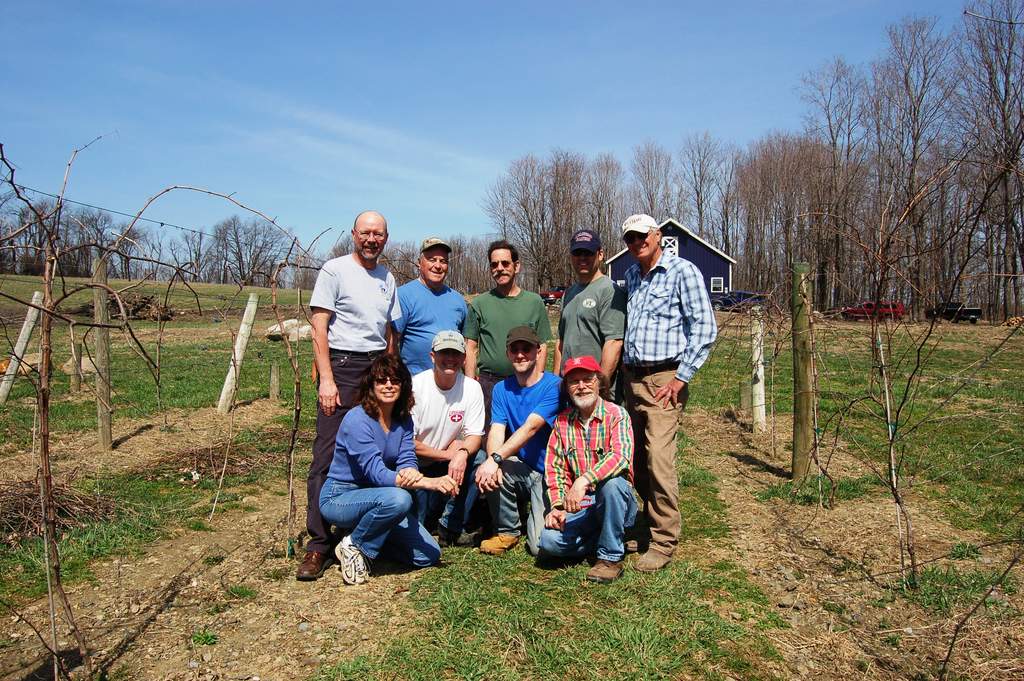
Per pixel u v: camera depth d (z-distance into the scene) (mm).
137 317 27781
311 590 4035
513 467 4637
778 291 7578
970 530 5004
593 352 4934
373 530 4059
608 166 54969
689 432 8688
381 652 3367
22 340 11008
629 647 3375
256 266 4691
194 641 3449
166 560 4480
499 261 5152
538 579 4172
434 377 4582
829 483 6098
